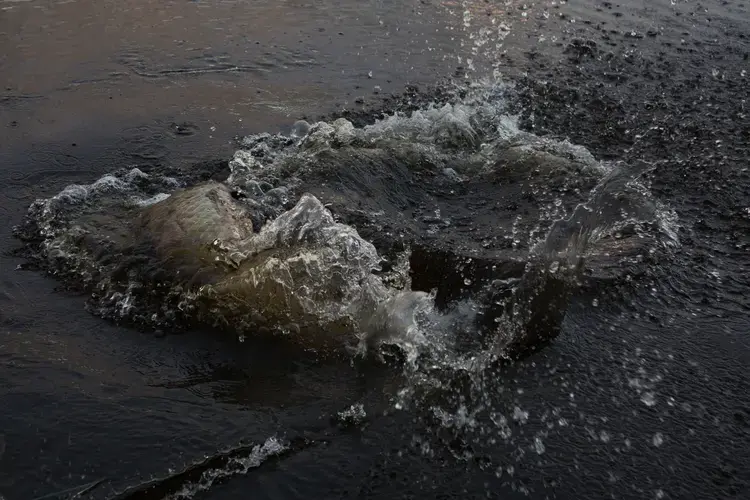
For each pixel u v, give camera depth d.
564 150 4.61
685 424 2.67
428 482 2.40
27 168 4.41
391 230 3.75
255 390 2.80
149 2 7.01
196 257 3.35
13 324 3.12
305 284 3.16
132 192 4.17
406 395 2.78
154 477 2.39
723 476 2.46
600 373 2.91
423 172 4.40
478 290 3.31
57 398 2.71
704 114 5.24
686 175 4.44
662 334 3.14
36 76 5.55
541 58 6.12
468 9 7.13
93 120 5.00
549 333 3.06
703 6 7.41
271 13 6.83
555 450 2.55
